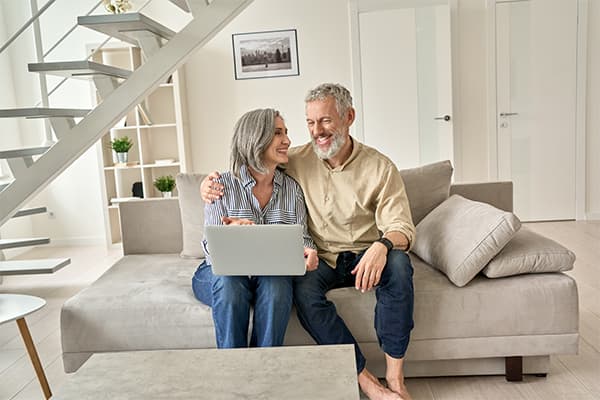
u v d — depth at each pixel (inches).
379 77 206.1
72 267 182.1
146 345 85.0
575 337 82.2
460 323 82.6
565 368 89.7
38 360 88.1
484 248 81.2
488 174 207.8
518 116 204.4
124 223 115.0
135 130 217.0
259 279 78.2
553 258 83.6
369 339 83.7
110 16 104.0
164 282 94.0
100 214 217.5
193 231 108.2
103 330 85.4
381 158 88.2
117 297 87.7
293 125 211.8
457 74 204.4
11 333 120.5
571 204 206.5
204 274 85.1
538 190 206.8
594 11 198.2
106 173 209.5
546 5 198.7
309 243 86.3
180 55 115.1
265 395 51.8
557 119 203.6
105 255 197.8
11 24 209.6
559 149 204.7
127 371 57.8
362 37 204.8
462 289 82.5
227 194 84.7
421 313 82.5
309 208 88.3
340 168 87.4
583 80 200.7
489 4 199.6
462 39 203.0
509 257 83.8
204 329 83.6
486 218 84.4
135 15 103.2
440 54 202.5
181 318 84.0
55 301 143.9
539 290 81.8
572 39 199.6
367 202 86.7
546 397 80.9
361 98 207.8
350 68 207.5
